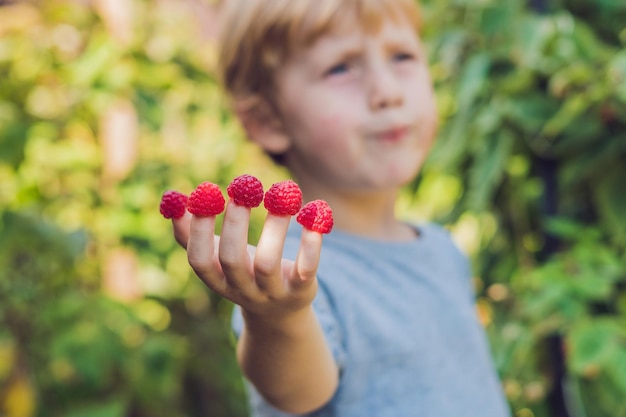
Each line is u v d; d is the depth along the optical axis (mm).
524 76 1001
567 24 1008
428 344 744
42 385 1270
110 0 1427
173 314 1611
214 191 497
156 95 1441
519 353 994
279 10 783
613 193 1010
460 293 847
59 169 1400
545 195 1058
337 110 770
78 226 1257
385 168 774
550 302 936
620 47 1089
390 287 763
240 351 594
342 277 726
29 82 1366
